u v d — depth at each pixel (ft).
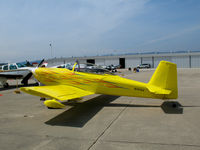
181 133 12.62
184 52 165.37
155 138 11.87
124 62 186.39
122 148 10.55
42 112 19.39
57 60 180.55
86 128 14.15
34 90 16.21
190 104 21.45
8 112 19.72
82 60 192.54
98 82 21.27
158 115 17.19
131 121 15.60
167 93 17.87
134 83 20.24
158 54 169.07
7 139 12.34
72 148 10.75
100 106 21.45
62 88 19.97
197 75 65.51
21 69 40.88
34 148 10.90
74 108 20.74
